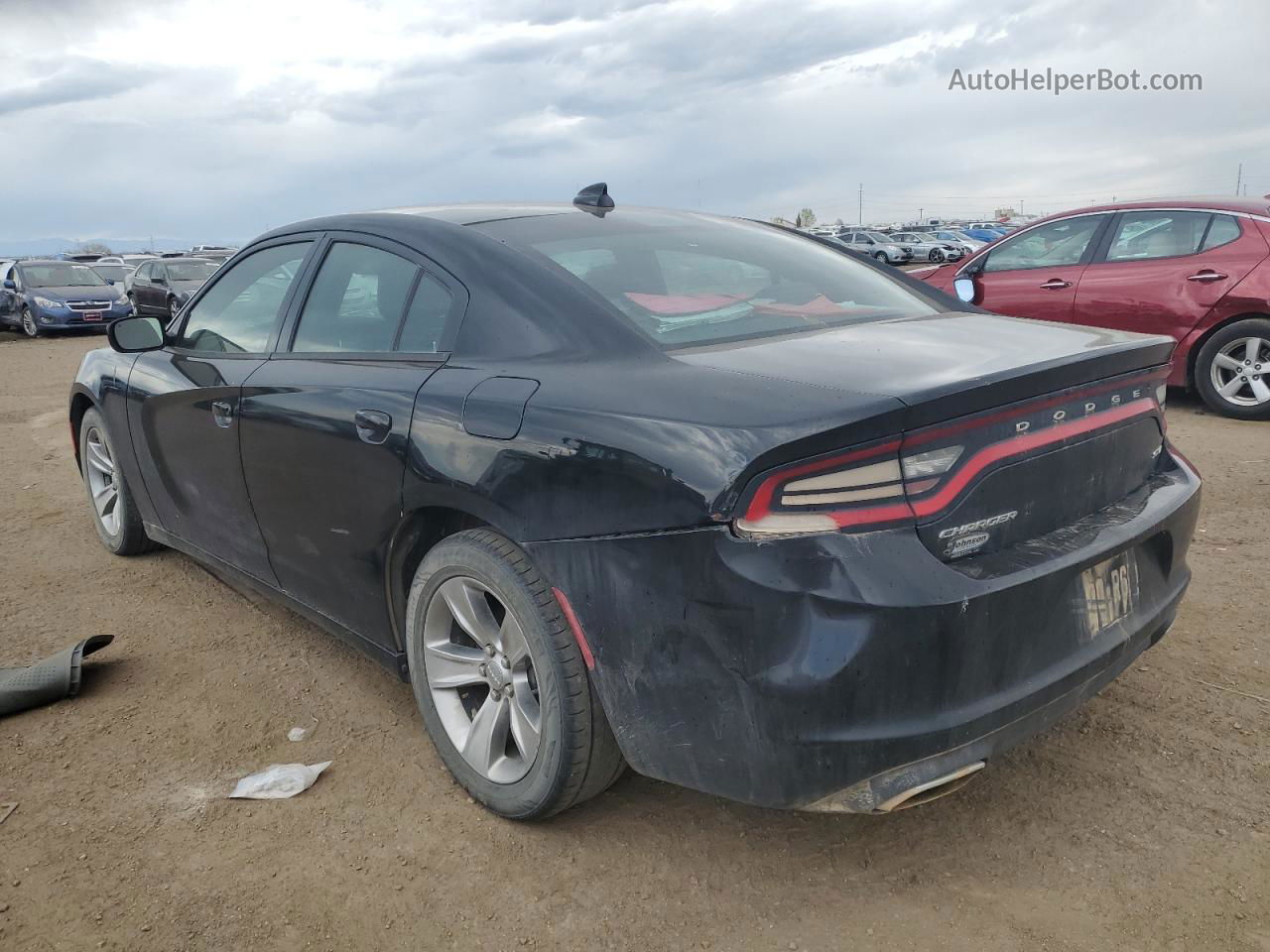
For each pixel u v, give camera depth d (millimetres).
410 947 2129
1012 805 2562
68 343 16812
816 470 1878
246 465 3234
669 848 2436
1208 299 6992
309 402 2904
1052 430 2197
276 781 2719
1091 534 2246
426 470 2488
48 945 2133
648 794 2670
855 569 1873
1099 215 7660
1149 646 2484
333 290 3115
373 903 2262
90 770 2834
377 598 2855
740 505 1896
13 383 11398
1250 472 5551
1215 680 3170
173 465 3773
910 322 2730
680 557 1990
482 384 2436
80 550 4812
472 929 2180
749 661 1931
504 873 2357
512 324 2510
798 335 2518
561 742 2291
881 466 1927
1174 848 2369
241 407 3215
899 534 1931
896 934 2123
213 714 3156
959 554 2016
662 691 2086
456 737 2645
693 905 2234
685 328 2477
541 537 2236
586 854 2420
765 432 1889
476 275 2654
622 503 2072
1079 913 2164
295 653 3604
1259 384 6902
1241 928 2100
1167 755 2762
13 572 4504
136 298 19844
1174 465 2678
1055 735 2887
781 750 1943
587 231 2934
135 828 2553
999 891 2248
